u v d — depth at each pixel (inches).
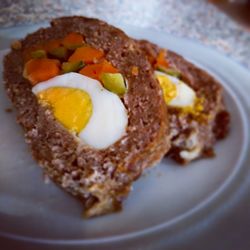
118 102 5.6
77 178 5.2
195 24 9.4
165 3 9.7
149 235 4.9
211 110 6.6
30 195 5.2
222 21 9.8
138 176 5.6
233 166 6.3
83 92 5.5
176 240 4.9
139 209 5.3
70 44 6.2
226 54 8.5
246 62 8.5
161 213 5.3
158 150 5.7
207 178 6.0
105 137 5.4
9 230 4.7
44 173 5.4
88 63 5.8
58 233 4.8
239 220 5.3
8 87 6.2
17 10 7.5
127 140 5.5
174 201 5.5
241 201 5.6
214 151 6.6
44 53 6.1
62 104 5.5
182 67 7.1
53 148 5.4
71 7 8.2
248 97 7.4
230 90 7.5
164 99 6.1
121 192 5.3
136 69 6.0
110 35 6.3
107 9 8.6
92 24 6.5
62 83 5.6
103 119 5.4
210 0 11.1
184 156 6.2
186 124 6.3
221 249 4.9
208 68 7.8
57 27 6.6
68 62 5.8
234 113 7.1
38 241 4.6
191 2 10.1
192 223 5.2
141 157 5.5
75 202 5.2
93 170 5.2
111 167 5.3
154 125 5.7
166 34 8.3
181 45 8.2
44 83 5.7
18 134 5.9
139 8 9.1
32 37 6.6
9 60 6.5
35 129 5.6
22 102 5.9
